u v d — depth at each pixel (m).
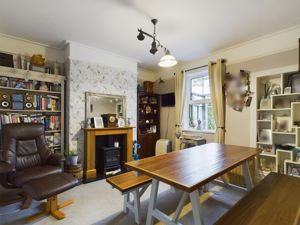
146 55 3.99
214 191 2.65
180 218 2.02
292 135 2.86
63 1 2.15
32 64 3.17
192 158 1.97
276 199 1.56
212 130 4.05
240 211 1.38
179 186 1.26
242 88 3.32
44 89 3.28
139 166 1.68
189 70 4.34
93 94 3.59
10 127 2.56
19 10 2.34
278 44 2.93
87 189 2.85
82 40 3.25
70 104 3.33
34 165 2.62
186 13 2.36
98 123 3.56
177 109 4.46
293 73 2.85
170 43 3.31
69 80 3.33
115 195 2.63
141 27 2.74
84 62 3.49
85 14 2.42
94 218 2.03
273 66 2.97
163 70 5.08
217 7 2.23
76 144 3.40
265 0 2.10
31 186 1.90
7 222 1.93
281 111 2.99
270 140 2.98
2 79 2.92
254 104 3.18
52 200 2.09
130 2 2.15
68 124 3.35
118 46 3.50
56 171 2.39
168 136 4.88
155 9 2.28
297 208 1.42
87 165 3.30
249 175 2.42
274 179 2.00
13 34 3.02
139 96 4.75
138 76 5.00
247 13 2.36
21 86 3.07
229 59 3.56
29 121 3.11
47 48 3.51
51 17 2.50
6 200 2.34
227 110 3.54
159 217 1.73
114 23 2.64
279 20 2.54
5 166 2.04
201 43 3.30
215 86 3.70
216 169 1.58
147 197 2.54
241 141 3.33
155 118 5.11
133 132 4.26
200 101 4.29
